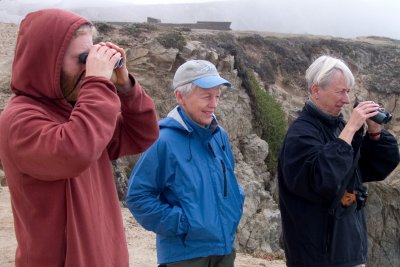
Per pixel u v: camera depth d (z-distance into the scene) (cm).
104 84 258
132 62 1808
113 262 288
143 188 402
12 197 266
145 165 405
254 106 2056
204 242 399
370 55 2872
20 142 249
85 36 271
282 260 1166
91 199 274
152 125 313
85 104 250
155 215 396
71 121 246
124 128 314
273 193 1933
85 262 264
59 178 251
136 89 303
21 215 263
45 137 244
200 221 394
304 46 2688
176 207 400
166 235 399
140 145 316
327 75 426
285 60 2514
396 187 2291
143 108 306
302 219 423
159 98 1775
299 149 418
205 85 400
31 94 268
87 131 245
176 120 414
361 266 430
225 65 2000
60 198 259
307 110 442
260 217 1587
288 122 2225
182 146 407
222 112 1853
